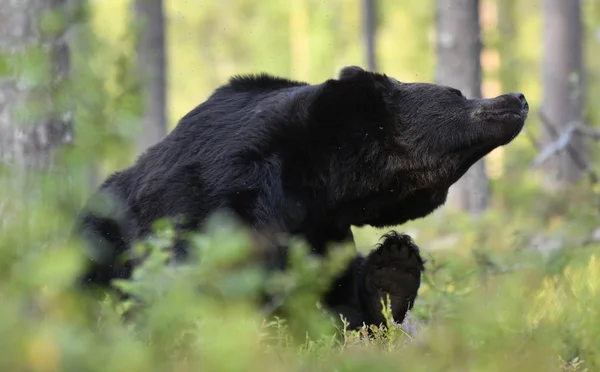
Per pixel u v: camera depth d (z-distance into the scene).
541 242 20.27
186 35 68.94
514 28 66.31
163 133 34.59
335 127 10.82
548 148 20.62
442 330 6.80
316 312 7.45
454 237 24.09
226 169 10.20
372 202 11.28
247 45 70.88
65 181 6.59
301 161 10.62
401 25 62.94
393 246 11.27
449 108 11.30
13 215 6.55
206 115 10.85
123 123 6.61
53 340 5.13
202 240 6.08
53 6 13.00
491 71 58.56
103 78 6.71
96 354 5.37
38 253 5.87
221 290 6.14
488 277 14.84
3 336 5.07
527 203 28.30
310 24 70.00
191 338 6.24
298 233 10.77
